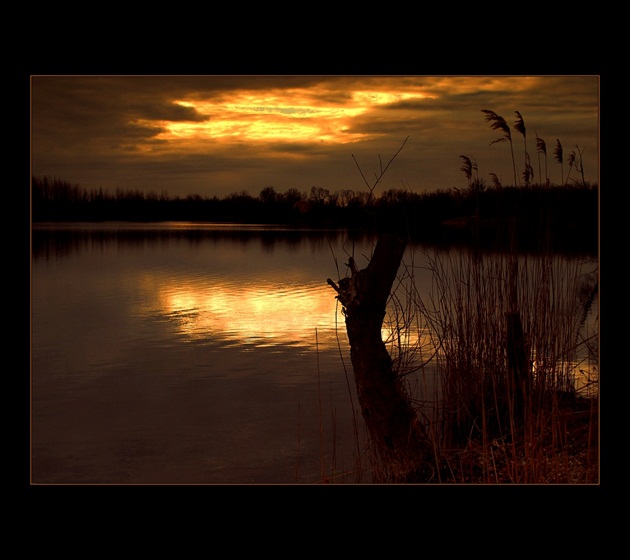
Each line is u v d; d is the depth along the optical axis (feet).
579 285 18.21
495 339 17.63
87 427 20.24
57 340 31.71
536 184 18.02
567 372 18.25
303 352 28.76
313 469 16.55
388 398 13.71
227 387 24.07
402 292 18.07
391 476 14.20
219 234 116.57
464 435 16.66
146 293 45.91
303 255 72.33
